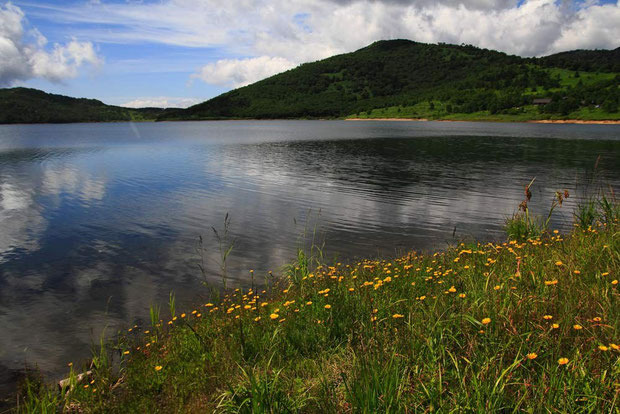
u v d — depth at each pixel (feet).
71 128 471.62
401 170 88.69
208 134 276.82
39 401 14.60
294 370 12.43
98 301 25.75
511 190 63.52
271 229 42.45
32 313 24.12
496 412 8.29
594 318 11.17
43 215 49.49
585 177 76.54
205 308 23.73
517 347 10.30
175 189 66.59
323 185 69.72
